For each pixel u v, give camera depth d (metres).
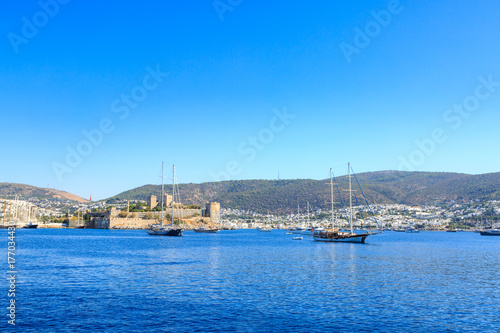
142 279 41.25
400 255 71.38
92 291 34.91
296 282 40.12
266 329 24.80
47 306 29.55
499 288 37.97
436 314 28.42
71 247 85.94
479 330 25.00
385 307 30.20
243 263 55.91
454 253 78.75
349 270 49.16
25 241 107.62
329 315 27.91
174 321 26.19
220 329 24.72
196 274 44.97
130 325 25.31
